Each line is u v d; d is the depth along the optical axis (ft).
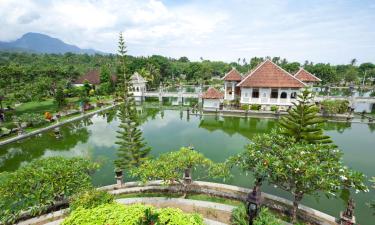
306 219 33.04
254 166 32.78
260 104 111.14
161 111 125.59
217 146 70.03
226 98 131.03
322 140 50.19
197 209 35.40
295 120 52.03
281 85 107.24
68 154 66.33
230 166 38.50
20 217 33.19
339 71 270.67
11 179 32.07
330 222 32.99
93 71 204.95
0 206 29.63
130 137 53.01
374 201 41.14
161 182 41.14
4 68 104.32
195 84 271.90
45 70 133.69
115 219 22.90
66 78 159.84
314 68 221.87
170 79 291.99
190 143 72.79
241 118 104.99
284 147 34.86
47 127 87.86
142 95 153.17
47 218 32.96
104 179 49.03
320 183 27.04
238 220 29.84
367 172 53.36
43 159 39.14
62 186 32.12
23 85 107.65
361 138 78.02
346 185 28.50
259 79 110.42
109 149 69.31
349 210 31.89
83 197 30.66
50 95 136.56
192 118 107.86
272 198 38.27
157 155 63.00
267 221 27.89
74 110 115.24
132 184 43.06
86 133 87.25
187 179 41.22
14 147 74.33
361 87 212.02
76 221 22.77
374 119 94.07
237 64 397.19
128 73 56.24
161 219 22.71
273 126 92.17
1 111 99.35
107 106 128.77
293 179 28.99
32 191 31.55
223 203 37.06
